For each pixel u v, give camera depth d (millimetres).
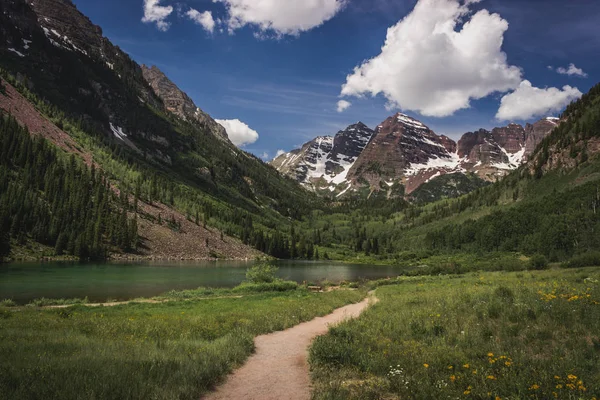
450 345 13977
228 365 12781
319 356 13492
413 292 35438
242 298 40500
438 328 16234
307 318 26219
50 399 7699
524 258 117000
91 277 65062
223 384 11102
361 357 12898
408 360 12234
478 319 16984
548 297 18062
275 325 22250
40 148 134750
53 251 95250
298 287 54562
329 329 18469
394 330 17281
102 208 122438
